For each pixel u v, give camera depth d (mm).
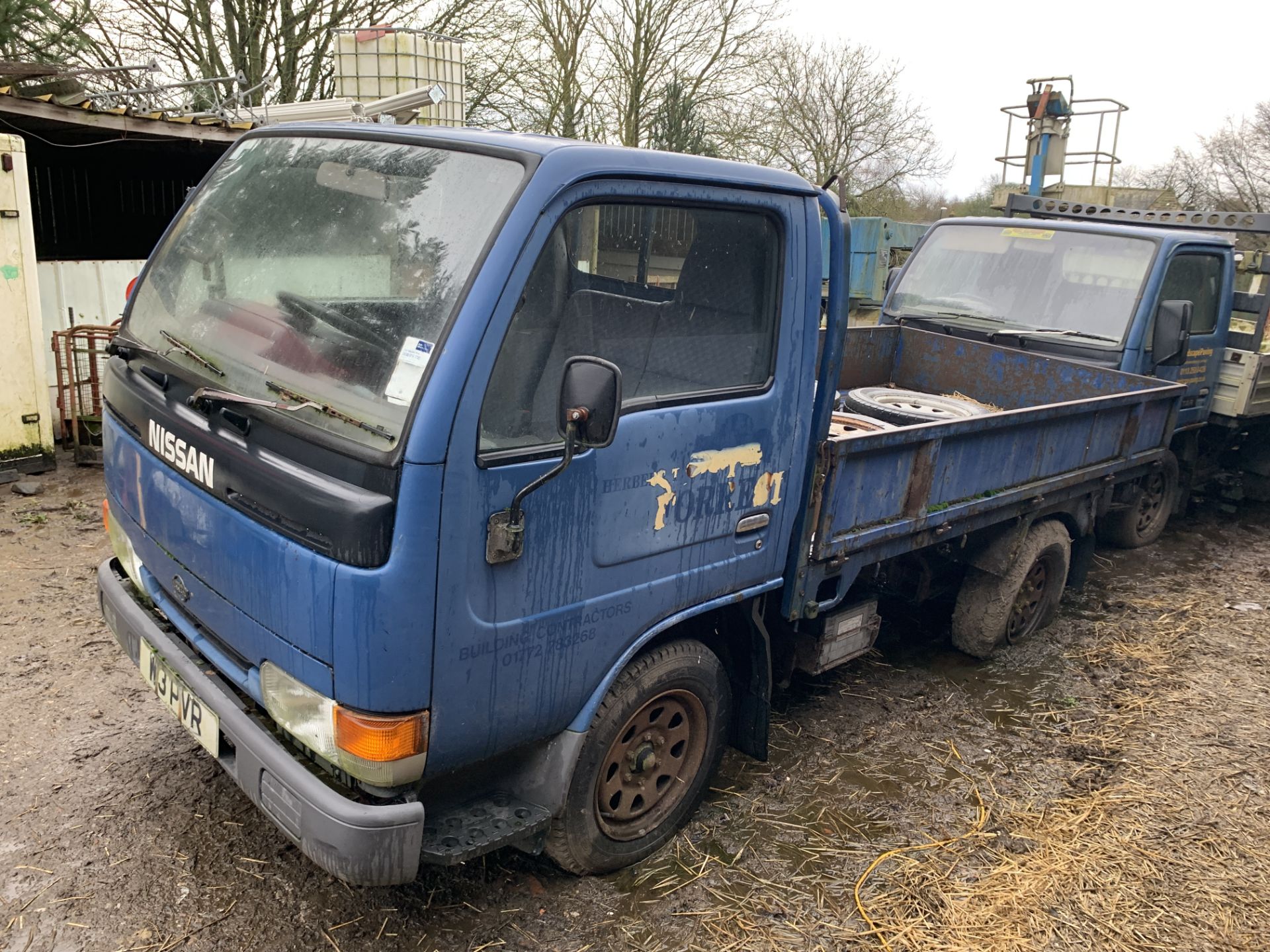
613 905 3113
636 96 19641
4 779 3418
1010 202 8289
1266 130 21938
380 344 2418
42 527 5871
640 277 2736
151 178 11812
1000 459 4359
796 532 3445
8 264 6402
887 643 5316
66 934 2768
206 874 3051
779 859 3416
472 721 2545
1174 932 3180
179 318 3002
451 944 2879
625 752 3174
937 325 6445
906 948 3027
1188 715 4637
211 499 2613
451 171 2594
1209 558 7039
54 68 8648
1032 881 3381
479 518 2377
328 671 2338
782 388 3195
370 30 10805
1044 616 5465
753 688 3602
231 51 16453
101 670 4227
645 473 2795
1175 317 5684
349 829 2307
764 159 21938
